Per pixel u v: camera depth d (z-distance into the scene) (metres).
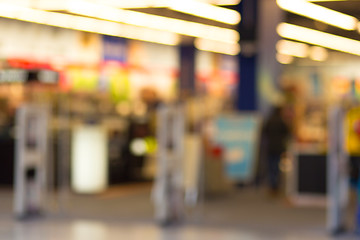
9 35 17.92
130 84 21.39
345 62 26.33
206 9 16.05
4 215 9.48
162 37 20.95
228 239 7.57
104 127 12.80
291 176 12.05
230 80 25.56
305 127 17.77
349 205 11.06
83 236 7.73
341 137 8.06
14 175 13.45
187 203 11.18
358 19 18.19
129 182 14.88
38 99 12.91
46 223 8.78
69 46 19.50
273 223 8.88
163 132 8.58
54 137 13.02
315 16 17.81
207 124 13.70
